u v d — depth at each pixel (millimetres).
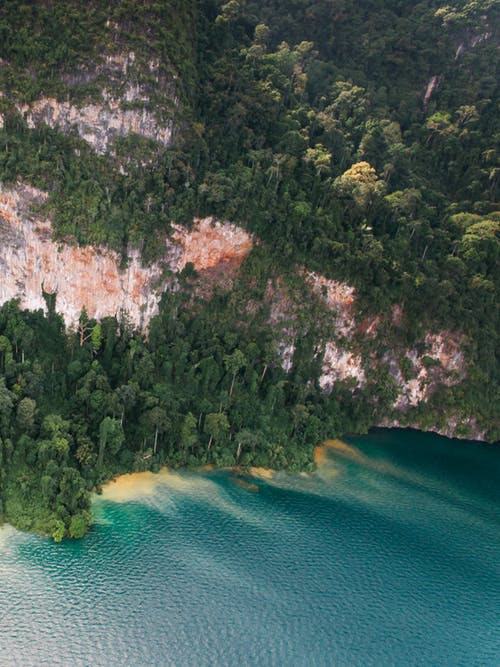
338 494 113375
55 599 81812
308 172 133375
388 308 133125
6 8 110688
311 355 131625
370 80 177000
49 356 113625
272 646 80875
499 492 122188
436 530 108688
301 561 95938
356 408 133000
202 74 132000
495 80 176250
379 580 94938
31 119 112375
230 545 96312
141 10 113375
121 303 119750
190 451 111000
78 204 112188
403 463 126062
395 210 139625
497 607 93125
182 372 118312
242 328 128125
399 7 188750
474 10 181875
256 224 123188
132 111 114938
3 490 93188
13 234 111438
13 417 100188
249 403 121125
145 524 96438
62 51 110375
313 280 129125
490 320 140875
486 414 137125
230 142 128750
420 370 137250
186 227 119250
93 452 102188
